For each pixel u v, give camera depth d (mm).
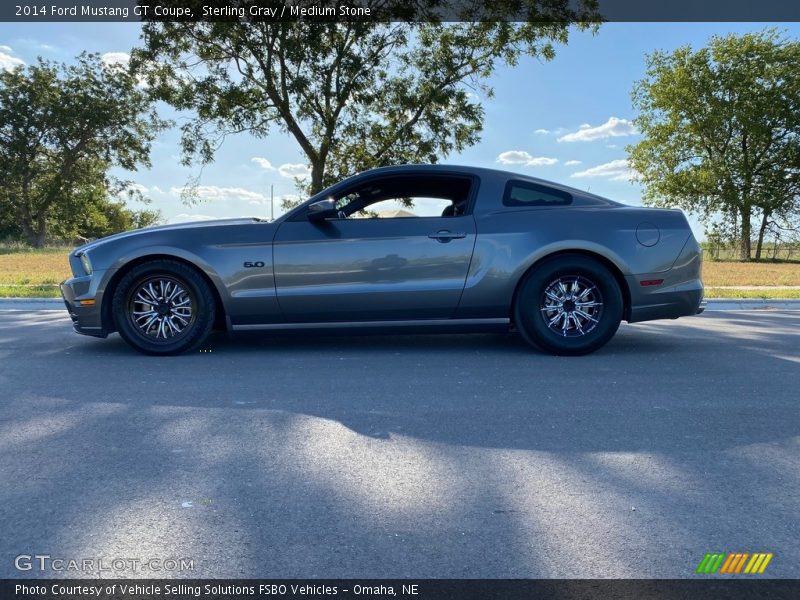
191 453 2830
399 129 18609
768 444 2980
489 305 5090
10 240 50031
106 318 5105
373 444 2969
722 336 6375
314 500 2340
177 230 5121
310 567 1886
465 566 1893
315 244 5016
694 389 4043
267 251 5008
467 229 5059
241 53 17266
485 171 5312
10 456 2785
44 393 3900
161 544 2012
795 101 36656
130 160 44469
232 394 3883
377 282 5016
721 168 37469
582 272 5059
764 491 2436
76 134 42594
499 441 3018
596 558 1938
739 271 20609
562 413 3494
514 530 2113
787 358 5125
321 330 5105
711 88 37719
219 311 5164
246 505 2293
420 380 4273
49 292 10539
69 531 2094
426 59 18422
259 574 1847
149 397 3807
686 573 1856
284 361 4914
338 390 3990
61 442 2973
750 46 37031
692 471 2637
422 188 5348
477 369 4633
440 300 5051
